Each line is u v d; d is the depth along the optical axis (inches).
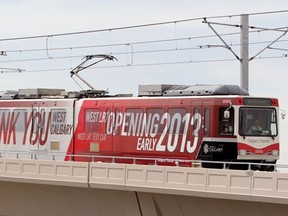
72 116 1627.7
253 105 1389.0
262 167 1400.1
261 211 1163.3
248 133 1378.0
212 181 1195.3
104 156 1424.7
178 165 1348.4
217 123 1390.3
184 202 1270.9
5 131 1766.7
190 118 1425.9
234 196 1162.0
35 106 1702.8
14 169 1530.5
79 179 1401.3
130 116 1521.9
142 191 1298.0
